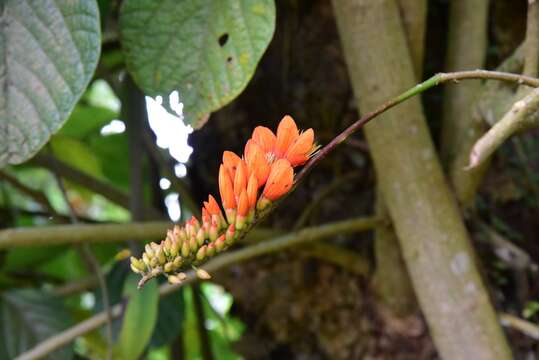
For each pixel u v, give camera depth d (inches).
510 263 41.8
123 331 39.9
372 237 44.2
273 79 46.7
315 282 45.2
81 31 31.0
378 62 37.4
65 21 31.1
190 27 33.1
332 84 45.3
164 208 52.0
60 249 53.4
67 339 41.3
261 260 46.3
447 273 38.1
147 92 33.3
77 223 43.4
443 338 38.4
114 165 60.5
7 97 31.5
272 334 46.8
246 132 47.4
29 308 45.8
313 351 45.8
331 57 45.3
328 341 44.9
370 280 43.6
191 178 49.5
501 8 44.4
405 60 37.6
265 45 32.3
